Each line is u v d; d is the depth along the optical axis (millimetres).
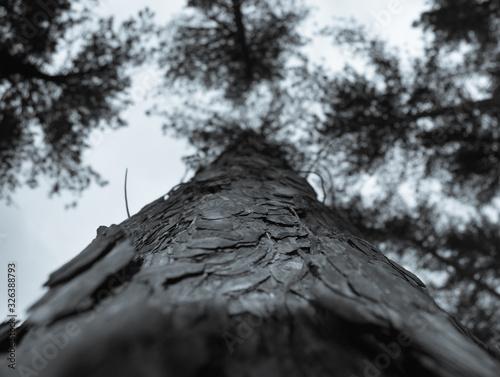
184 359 813
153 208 2354
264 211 2072
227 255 1450
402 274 1652
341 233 2086
